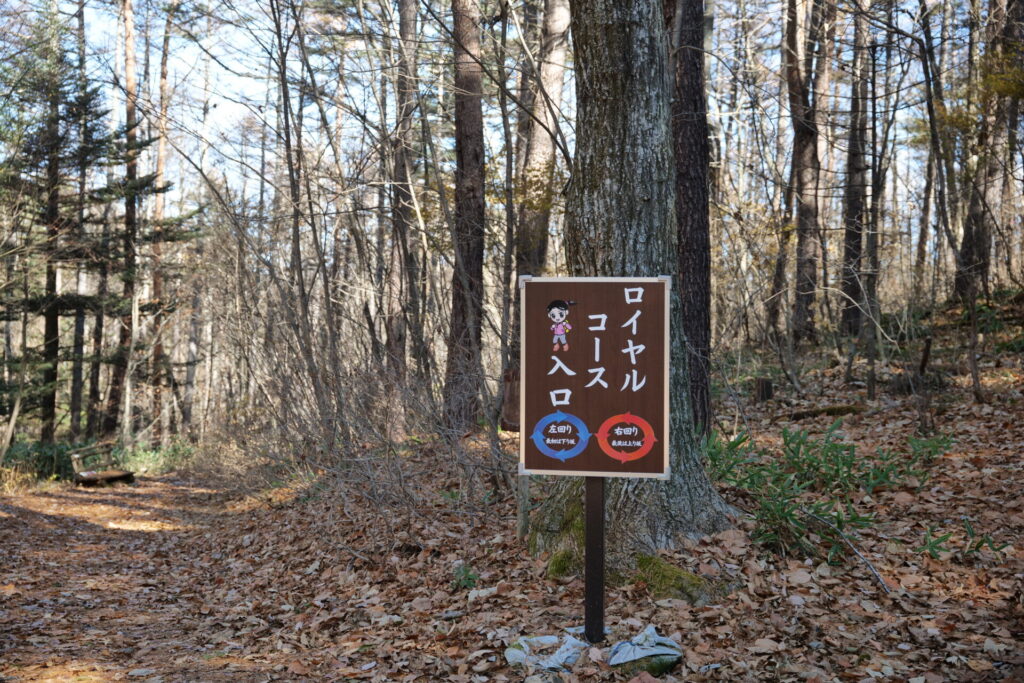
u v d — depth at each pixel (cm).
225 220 1634
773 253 1395
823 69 1791
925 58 966
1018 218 1466
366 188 1220
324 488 1071
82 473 1933
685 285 919
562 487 623
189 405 3200
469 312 865
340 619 604
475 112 1120
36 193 1989
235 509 1369
